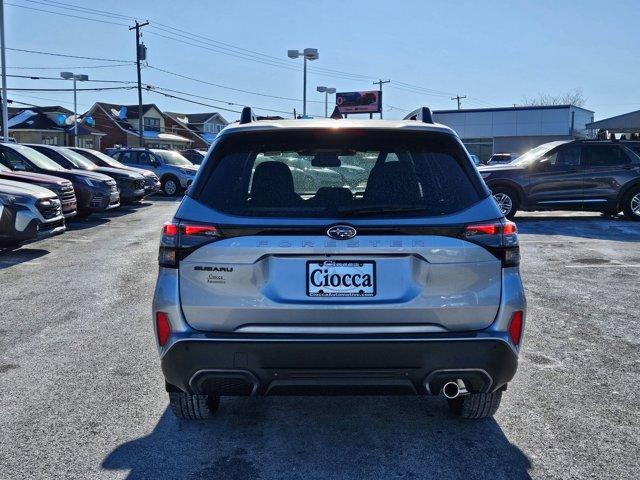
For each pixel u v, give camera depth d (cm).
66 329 546
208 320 276
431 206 280
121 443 328
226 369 273
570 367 442
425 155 297
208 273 275
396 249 271
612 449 319
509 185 1363
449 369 273
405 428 345
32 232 924
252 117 330
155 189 1934
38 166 1399
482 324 278
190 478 291
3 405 378
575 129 4931
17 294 686
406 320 273
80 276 787
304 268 273
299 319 272
